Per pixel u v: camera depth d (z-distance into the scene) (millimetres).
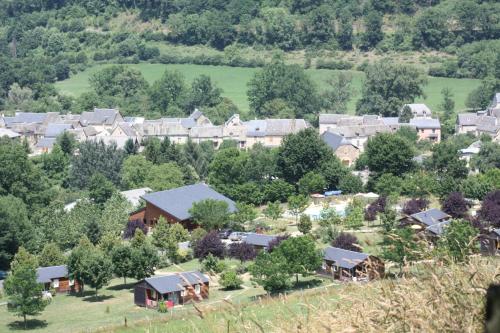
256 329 18359
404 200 101000
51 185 122500
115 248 73500
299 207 96250
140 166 122500
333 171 112562
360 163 125188
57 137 156375
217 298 62406
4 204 87312
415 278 16953
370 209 88500
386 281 17531
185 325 28062
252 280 62750
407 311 15688
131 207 99562
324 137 143125
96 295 70812
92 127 166250
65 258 78188
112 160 128125
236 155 112062
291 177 114750
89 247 76062
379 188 106062
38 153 157625
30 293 63094
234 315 19609
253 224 95062
